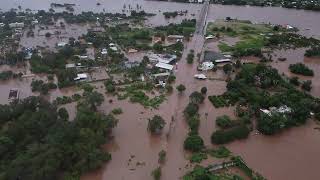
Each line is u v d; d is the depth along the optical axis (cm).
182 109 17412
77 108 16825
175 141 15012
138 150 14488
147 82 19950
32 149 13225
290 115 16412
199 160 13712
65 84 19650
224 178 12738
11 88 19950
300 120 16275
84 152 13350
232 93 18300
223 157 13900
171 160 13838
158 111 17262
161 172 13150
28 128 14488
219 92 19012
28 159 12612
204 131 15575
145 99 18225
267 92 18450
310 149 14662
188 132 15538
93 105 16862
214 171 13112
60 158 12888
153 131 15412
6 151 13512
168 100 18250
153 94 18825
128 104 17875
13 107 16388
